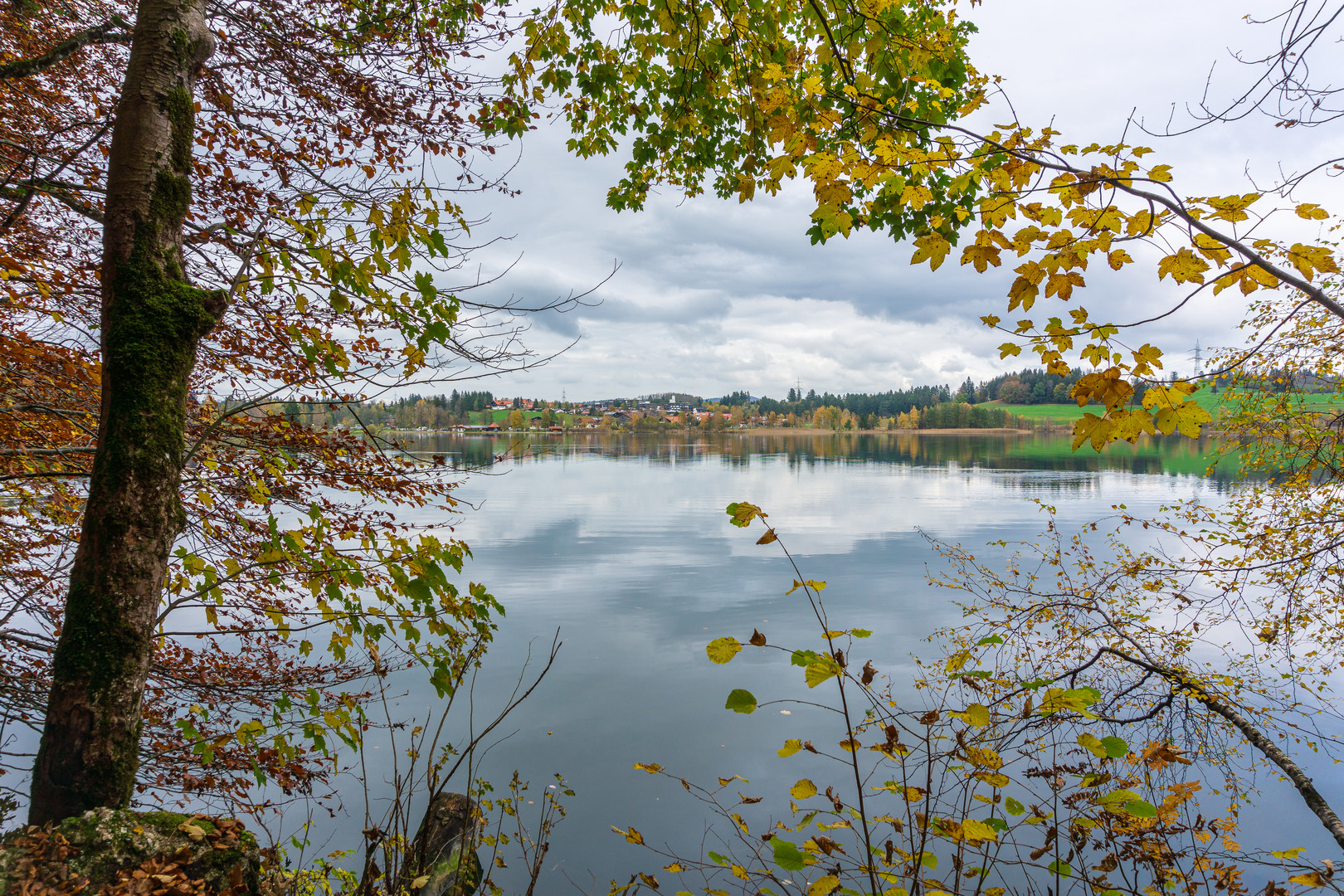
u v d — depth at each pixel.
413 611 2.69
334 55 3.93
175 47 2.46
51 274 3.41
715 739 8.20
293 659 4.62
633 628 12.90
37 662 3.93
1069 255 1.67
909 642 11.56
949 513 28.28
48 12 3.63
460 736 8.13
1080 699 1.72
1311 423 5.67
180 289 2.37
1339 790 6.09
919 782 5.36
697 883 5.16
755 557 19.98
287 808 6.10
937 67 2.37
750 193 2.84
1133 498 30.36
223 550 4.14
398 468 4.08
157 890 1.81
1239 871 2.82
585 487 42.84
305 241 2.67
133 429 2.24
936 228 2.16
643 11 3.29
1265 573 5.88
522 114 4.20
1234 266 1.55
